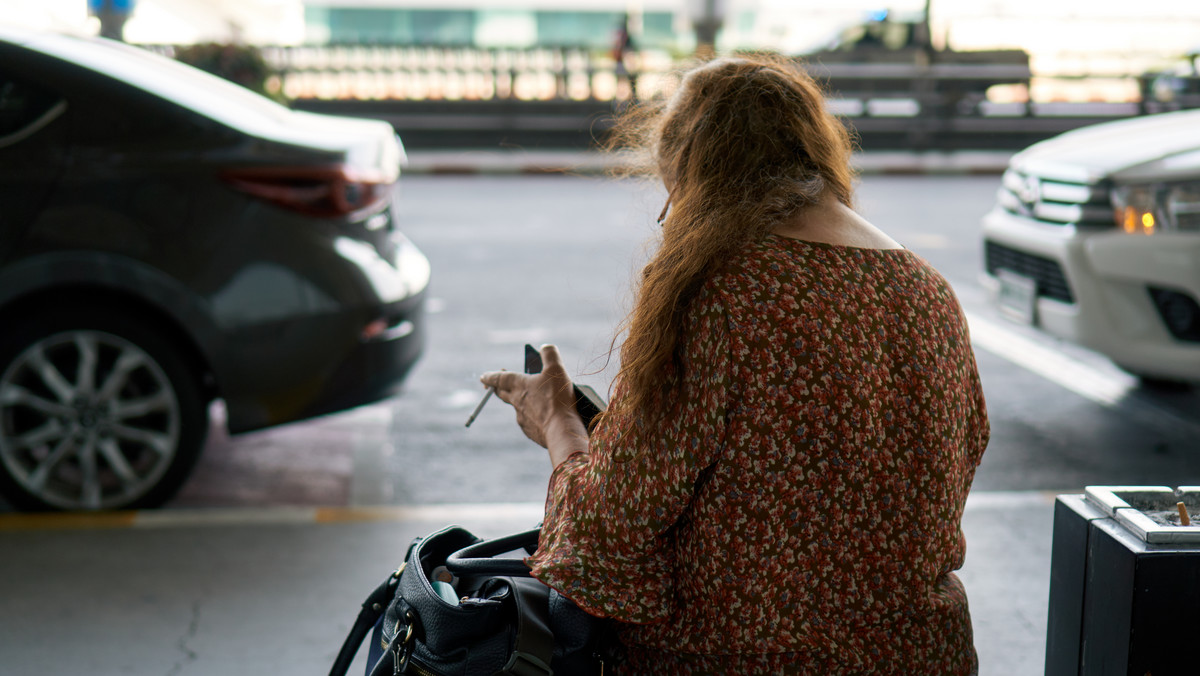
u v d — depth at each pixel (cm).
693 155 158
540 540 157
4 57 413
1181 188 501
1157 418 576
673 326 145
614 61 1858
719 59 170
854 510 148
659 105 174
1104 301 519
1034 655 327
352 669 315
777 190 153
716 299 145
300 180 419
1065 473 494
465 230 1134
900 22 2011
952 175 1711
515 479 484
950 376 156
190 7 2186
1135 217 512
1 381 417
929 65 1909
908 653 151
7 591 362
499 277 905
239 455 513
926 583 153
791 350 145
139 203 410
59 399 423
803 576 148
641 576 149
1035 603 360
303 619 346
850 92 1895
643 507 147
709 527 148
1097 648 175
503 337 724
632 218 200
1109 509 177
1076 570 181
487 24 2666
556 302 820
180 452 429
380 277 437
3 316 416
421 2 2633
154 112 418
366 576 377
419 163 1652
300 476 485
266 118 445
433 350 695
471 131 1834
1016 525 425
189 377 427
